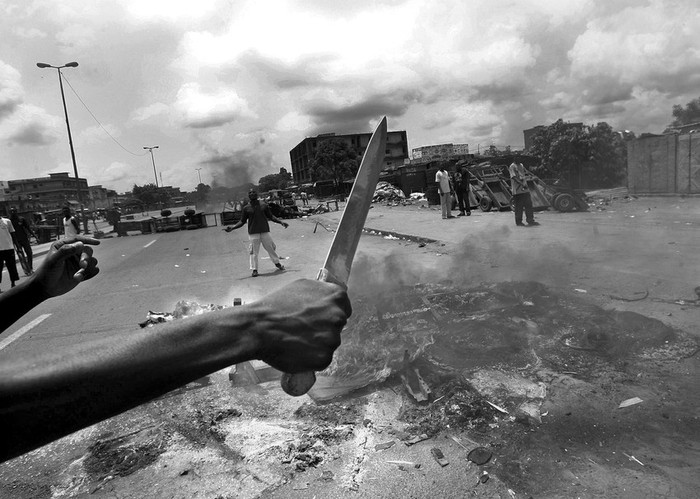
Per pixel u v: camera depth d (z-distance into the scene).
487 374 3.62
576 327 4.26
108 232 32.59
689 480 2.46
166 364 0.56
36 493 2.96
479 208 17.78
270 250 9.61
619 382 3.40
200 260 12.86
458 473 2.68
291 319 0.68
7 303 1.14
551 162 21.67
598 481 2.50
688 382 3.34
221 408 3.72
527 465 2.68
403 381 3.63
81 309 8.02
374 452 2.95
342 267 1.00
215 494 2.74
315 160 53.84
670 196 15.66
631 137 19.03
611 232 9.64
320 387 3.74
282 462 2.96
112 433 3.55
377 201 26.81
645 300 5.07
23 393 0.49
